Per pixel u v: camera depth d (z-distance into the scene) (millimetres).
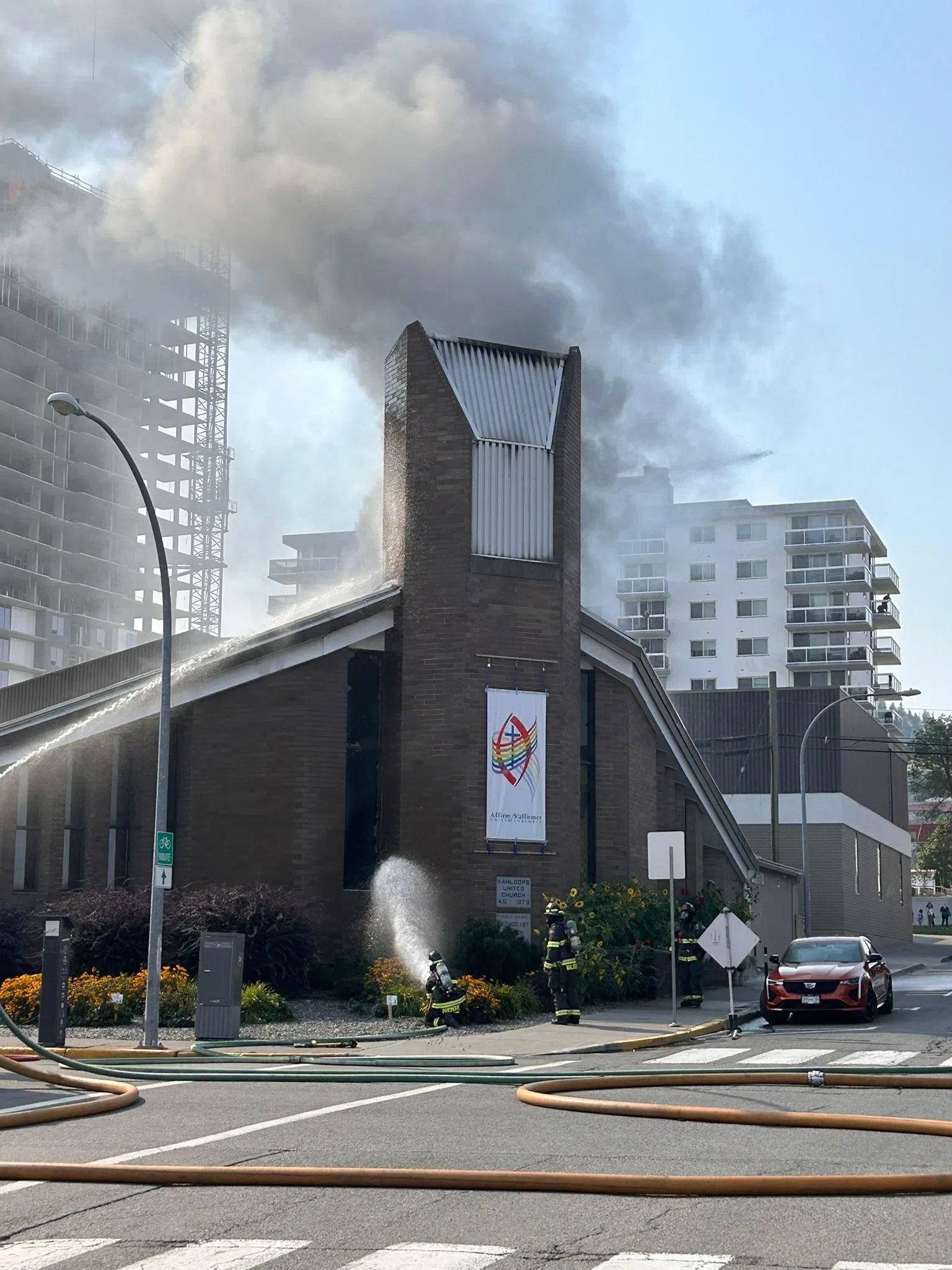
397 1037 21328
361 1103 13812
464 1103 13742
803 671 104938
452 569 29203
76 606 114625
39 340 113062
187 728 29062
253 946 25234
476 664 29031
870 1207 8445
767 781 57188
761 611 105562
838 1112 12914
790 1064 17875
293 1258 7297
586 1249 7422
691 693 58938
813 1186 8773
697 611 106688
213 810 28672
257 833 28625
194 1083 15844
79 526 112938
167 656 20766
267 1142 11117
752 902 41344
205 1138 11352
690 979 27312
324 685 29234
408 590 29469
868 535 105062
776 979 24719
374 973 25844
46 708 29000
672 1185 8797
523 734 29172
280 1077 15828
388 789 29344
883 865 63531
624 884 32344
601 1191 8859
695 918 28125
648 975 29469
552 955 23781
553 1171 9695
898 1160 10141
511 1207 8516
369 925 28594
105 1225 8133
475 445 29797
